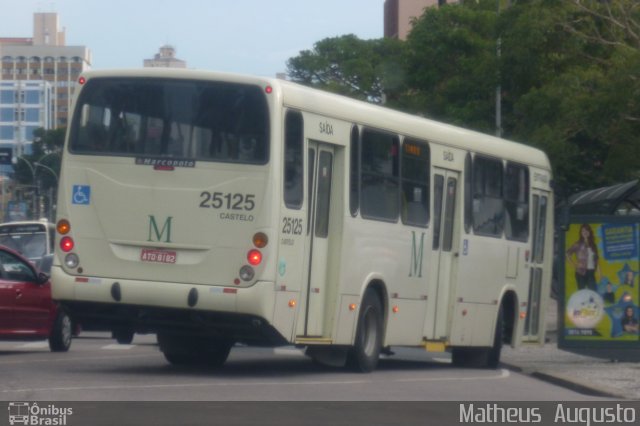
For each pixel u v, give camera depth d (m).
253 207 19.00
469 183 26.30
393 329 23.17
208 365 23.11
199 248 19.12
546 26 40.41
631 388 21.12
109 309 19.66
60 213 19.94
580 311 26.67
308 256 20.31
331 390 18.75
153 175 19.47
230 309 18.88
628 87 36.50
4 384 17.95
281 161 19.17
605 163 39.91
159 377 19.80
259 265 18.86
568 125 40.12
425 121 24.62
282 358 27.22
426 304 24.56
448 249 25.59
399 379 21.86
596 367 26.11
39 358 24.55
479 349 27.50
